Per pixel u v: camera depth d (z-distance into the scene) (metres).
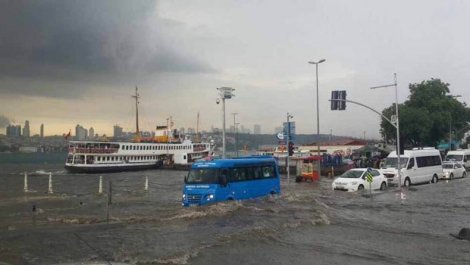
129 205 29.34
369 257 12.88
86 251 13.60
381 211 22.97
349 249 13.95
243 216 20.88
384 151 77.19
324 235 16.33
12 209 28.28
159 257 12.70
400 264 12.09
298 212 22.08
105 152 84.44
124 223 19.59
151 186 51.84
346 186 32.84
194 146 106.19
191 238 15.73
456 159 60.25
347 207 24.50
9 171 94.75
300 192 33.19
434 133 72.50
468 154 62.59
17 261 12.28
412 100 73.56
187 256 12.80
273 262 12.20
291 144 48.91
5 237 16.16
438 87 72.94
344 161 66.94
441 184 39.78
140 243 14.80
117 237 15.96
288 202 25.88
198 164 24.31
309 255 13.06
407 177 38.03
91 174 80.88
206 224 18.81
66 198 36.44
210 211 21.67
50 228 18.64
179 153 100.50
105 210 26.56
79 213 25.16
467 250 13.90
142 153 91.50
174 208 26.30
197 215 20.95
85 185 54.59
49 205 30.92
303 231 17.12
